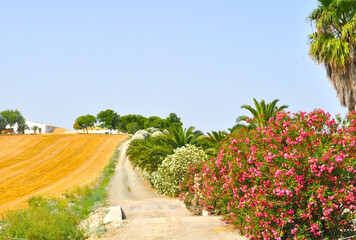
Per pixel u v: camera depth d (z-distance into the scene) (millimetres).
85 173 49719
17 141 88625
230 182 8773
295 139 8062
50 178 45125
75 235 10234
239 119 21750
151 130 65875
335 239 7551
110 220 11422
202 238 8570
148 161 30062
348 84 18906
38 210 15133
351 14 19500
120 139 95438
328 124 8023
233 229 9336
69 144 85375
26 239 9797
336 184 7453
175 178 23156
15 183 41531
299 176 7316
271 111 21141
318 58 20125
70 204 21719
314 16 20703
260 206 7645
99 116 139375
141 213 15133
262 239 8039
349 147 7609
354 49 18906
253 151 8359
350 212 7750
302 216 7320
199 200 13273
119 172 46375
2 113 132750
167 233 9188
